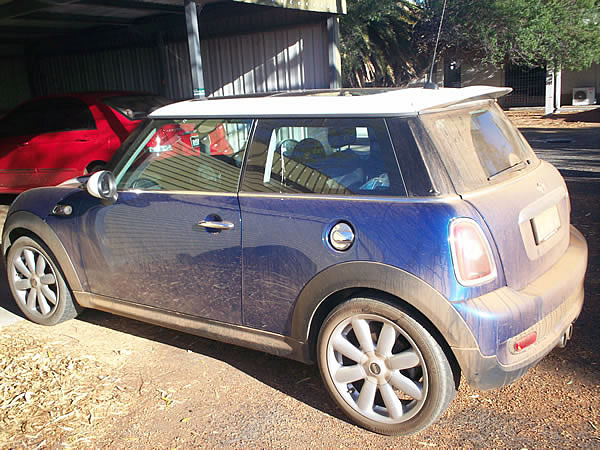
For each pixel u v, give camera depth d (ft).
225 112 11.18
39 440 9.77
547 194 10.31
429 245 8.66
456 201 8.82
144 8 28.71
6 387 11.41
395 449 9.19
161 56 38.24
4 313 15.39
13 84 45.93
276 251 10.14
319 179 9.95
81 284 13.37
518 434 9.34
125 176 12.39
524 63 68.69
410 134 9.20
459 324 8.48
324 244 9.57
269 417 10.27
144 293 12.23
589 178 29.04
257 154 10.62
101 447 9.55
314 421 10.11
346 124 9.77
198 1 24.57
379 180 9.38
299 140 10.21
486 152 10.02
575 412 9.81
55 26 36.01
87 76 43.57
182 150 11.58
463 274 8.53
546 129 55.72
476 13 65.41
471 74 80.02
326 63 31.89
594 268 16.17
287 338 10.43
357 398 9.87
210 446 9.48
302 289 9.95
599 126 54.39
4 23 32.63
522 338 8.74
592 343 12.09
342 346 9.73
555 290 9.37
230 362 12.40
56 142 25.98
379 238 9.05
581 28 62.59
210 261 11.02
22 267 14.56
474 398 10.49
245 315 10.85
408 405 9.46
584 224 20.68
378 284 9.02
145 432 9.93
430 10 69.36
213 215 10.87
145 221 11.79
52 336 13.88
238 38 35.01
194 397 11.00
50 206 13.53
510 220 9.10
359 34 64.90
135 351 13.02
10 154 27.27
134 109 26.20
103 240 12.55
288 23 32.68
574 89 74.23
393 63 71.72
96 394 11.16
